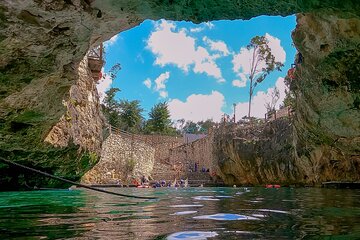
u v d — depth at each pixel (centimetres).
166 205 510
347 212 390
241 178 2219
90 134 1227
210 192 1017
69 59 676
